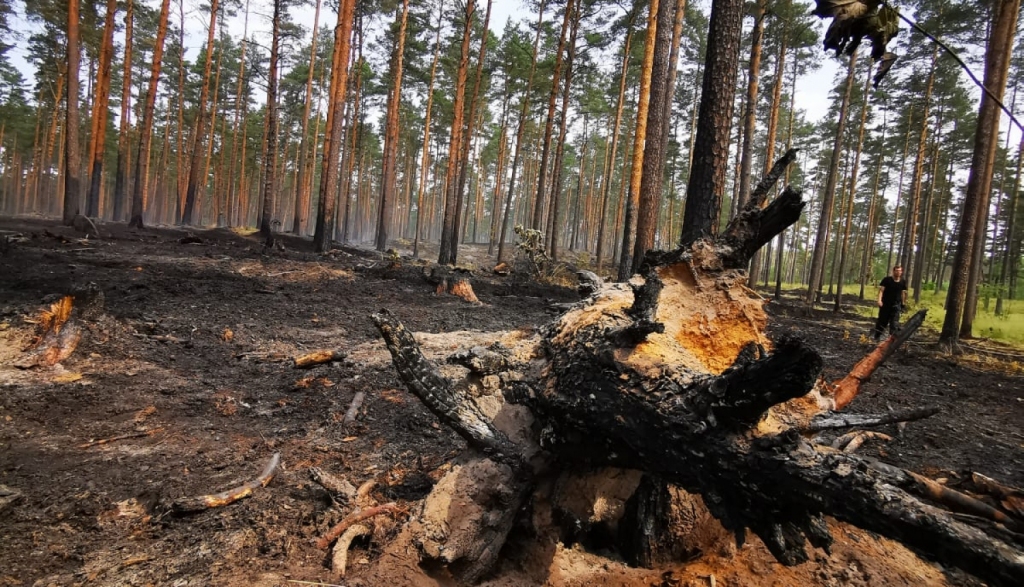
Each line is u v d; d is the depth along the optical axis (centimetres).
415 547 239
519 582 258
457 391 292
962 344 1273
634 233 1271
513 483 257
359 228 5547
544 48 2575
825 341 1162
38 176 3934
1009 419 611
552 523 275
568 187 6225
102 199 4762
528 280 1705
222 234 2155
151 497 286
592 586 250
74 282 813
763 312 266
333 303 995
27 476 295
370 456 368
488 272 1977
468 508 251
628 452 223
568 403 236
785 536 185
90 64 3362
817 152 3472
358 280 1307
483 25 2272
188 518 267
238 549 241
